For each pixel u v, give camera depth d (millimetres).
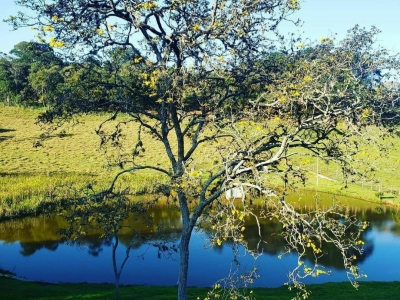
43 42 13898
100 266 34844
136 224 45625
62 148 88188
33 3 13734
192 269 33156
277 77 13680
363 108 11633
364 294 25875
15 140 92438
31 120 111875
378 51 12320
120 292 26656
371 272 32844
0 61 73500
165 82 14133
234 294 11984
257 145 12258
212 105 14891
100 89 15508
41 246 39906
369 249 37750
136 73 15477
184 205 14633
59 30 13906
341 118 11414
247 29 13727
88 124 103312
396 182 57656
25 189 55219
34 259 36188
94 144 91938
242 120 13281
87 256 37188
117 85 15281
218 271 32812
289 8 13609
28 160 78375
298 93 11141
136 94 15555
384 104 11758
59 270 33656
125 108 15375
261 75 14461
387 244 38844
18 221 47844
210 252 37281
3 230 44594
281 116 12242
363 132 12055
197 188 12328
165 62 13781
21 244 40375
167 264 35625
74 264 35219
